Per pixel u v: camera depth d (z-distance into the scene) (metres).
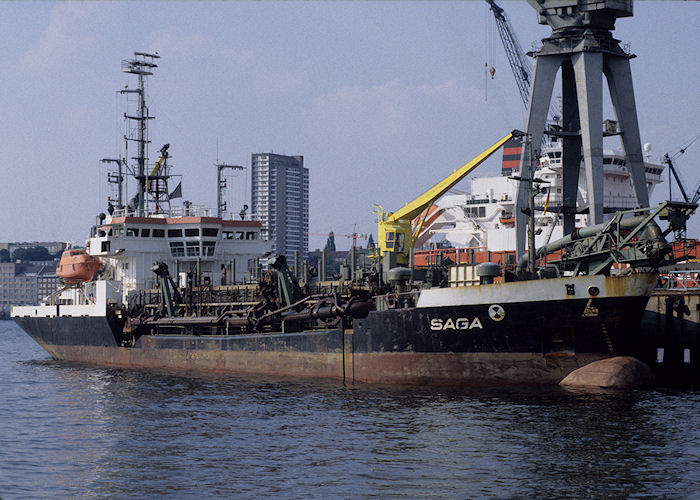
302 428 48.06
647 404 52.06
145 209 102.94
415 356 60.69
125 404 58.84
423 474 38.09
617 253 57.06
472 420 48.56
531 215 61.72
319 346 66.88
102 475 39.25
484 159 97.12
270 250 100.12
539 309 56.31
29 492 36.78
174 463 41.06
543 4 96.69
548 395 55.50
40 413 56.50
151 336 84.06
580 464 39.06
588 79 93.25
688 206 55.41
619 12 95.56
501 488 35.84
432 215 139.25
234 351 74.44
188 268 96.12
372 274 74.19
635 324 56.25
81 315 93.25
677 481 36.31
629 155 96.94
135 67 103.12
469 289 58.12
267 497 35.34
